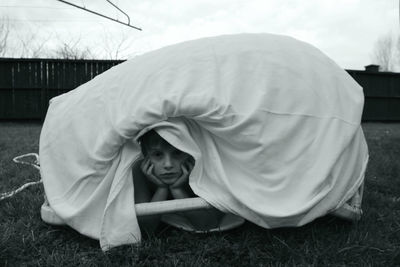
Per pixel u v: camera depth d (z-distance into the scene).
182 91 1.87
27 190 3.12
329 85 2.08
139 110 1.86
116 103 2.01
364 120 13.59
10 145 5.68
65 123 2.18
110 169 1.95
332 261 1.85
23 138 6.64
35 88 11.43
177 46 2.20
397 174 3.84
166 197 2.07
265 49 2.12
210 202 1.88
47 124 2.33
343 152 1.94
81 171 2.03
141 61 2.17
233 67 2.00
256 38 2.21
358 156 2.08
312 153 1.91
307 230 2.12
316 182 1.84
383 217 2.50
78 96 2.28
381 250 1.96
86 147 2.02
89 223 1.95
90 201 1.93
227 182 1.86
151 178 2.03
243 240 2.03
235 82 1.94
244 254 1.89
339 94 2.09
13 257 1.94
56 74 11.52
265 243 2.00
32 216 2.47
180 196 2.04
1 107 11.38
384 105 13.68
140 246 1.91
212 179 1.92
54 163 2.20
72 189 2.07
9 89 11.37
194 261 1.81
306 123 1.95
